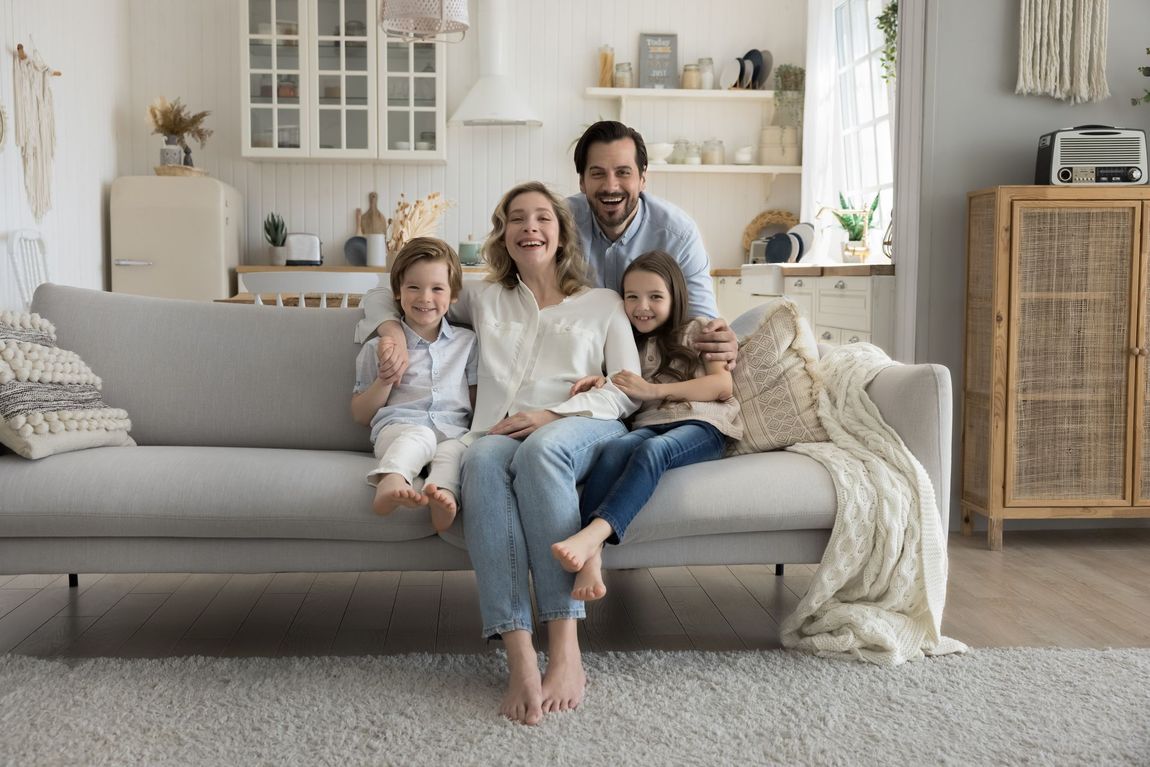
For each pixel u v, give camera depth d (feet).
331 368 8.97
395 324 8.41
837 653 7.48
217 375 8.93
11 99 14.69
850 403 8.39
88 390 8.30
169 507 7.06
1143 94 12.34
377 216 21.04
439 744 5.95
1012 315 11.30
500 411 8.01
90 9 18.15
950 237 12.29
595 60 21.36
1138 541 11.72
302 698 6.61
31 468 7.19
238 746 5.89
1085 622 8.57
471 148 21.27
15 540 7.18
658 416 8.12
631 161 8.84
